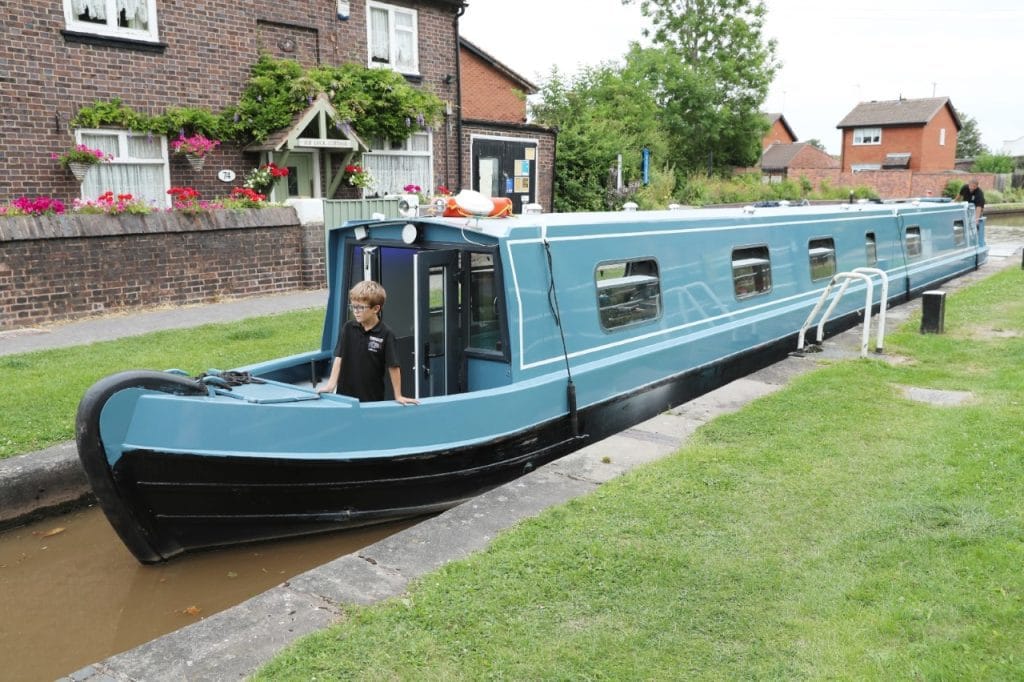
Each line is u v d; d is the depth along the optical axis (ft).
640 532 15.17
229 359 29.94
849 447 19.80
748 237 31.01
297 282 46.96
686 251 27.45
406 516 19.66
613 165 89.66
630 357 24.26
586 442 22.84
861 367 28.40
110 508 16.28
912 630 11.82
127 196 40.27
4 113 40.88
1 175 41.14
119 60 44.86
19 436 22.22
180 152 47.60
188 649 11.61
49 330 35.19
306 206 46.57
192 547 18.02
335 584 13.41
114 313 38.91
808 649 11.44
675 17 150.51
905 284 45.80
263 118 50.14
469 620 12.25
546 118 97.19
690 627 12.07
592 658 11.34
